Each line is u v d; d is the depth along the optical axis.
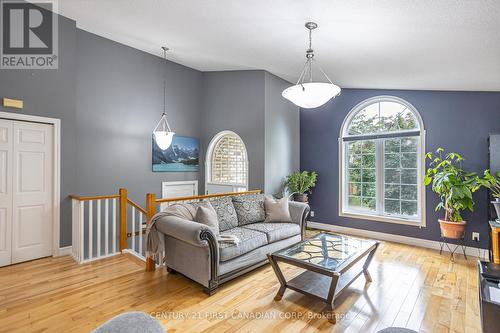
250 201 3.93
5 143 3.28
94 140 4.25
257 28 3.06
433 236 4.11
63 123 3.72
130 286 2.76
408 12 2.12
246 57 4.31
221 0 2.60
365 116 4.91
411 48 2.76
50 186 3.62
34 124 3.49
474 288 2.77
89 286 2.75
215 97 5.59
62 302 2.42
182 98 5.43
